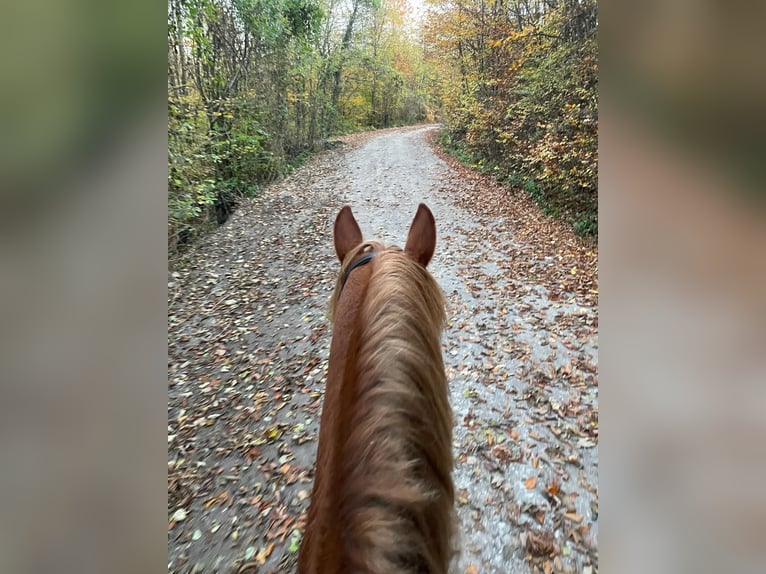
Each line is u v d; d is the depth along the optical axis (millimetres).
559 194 5551
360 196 6973
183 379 3568
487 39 7195
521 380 3180
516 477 2494
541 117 6066
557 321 3750
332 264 5168
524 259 4762
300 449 2898
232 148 6867
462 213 6082
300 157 8867
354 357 870
